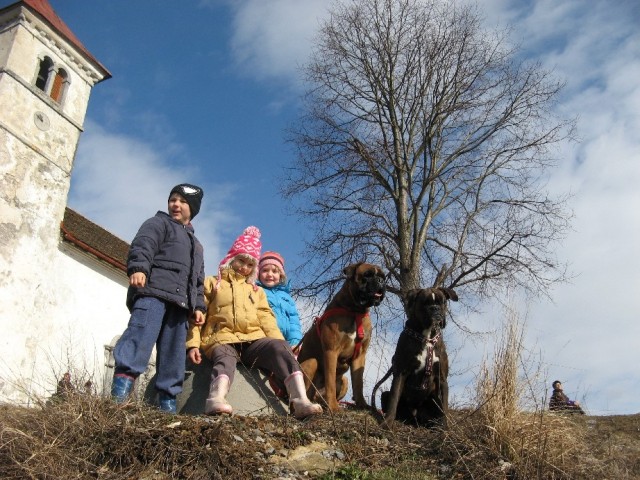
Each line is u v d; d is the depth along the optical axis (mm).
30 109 17812
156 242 5094
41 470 3453
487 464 4379
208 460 3752
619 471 4641
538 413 4770
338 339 6086
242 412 5293
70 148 18891
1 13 18266
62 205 18094
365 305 6152
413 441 4926
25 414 3922
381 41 20156
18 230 16531
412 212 19266
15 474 3453
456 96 19688
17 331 15656
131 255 4965
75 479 3484
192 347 5211
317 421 4945
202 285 5352
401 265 18641
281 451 4238
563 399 5184
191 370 5488
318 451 4359
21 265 16312
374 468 4262
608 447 5211
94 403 4012
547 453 4469
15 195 16734
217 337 5270
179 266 5098
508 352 4996
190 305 5117
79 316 17453
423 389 5672
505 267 17562
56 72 19094
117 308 18766
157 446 3783
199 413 5328
